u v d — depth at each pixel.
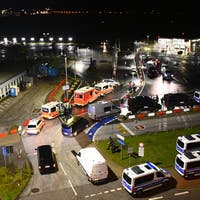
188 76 65.69
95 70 73.81
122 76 66.81
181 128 37.69
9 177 27.38
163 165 28.89
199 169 26.64
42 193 25.02
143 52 102.12
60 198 24.30
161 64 78.44
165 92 53.72
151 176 24.44
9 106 47.84
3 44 109.50
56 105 42.47
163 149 32.19
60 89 56.69
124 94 52.88
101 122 40.28
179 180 26.58
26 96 52.91
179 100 45.28
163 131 36.78
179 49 99.00
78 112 44.34
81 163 28.22
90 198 24.27
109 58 90.94
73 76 67.31
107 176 26.16
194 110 44.50
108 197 24.34
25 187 25.91
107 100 49.72
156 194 24.61
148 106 43.38
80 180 26.86
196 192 24.80
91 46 118.88
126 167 28.70
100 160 25.98
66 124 35.97
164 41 104.38
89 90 47.38
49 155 28.86
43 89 57.16
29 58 82.69
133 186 23.70
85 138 35.47
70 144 34.00
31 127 36.50
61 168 28.95
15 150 32.88
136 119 41.16
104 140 34.62
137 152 31.50
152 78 64.44
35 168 29.11
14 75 56.88
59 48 109.75
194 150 30.41
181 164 26.69
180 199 23.94
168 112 43.16
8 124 40.53
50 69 67.81
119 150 32.09
